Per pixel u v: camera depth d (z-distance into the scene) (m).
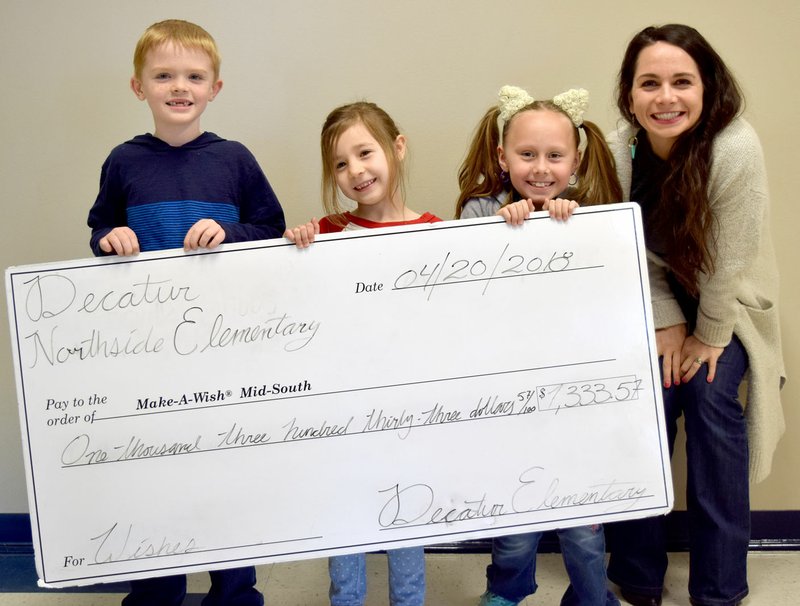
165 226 1.62
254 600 1.75
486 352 1.55
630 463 1.57
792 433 2.14
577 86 2.04
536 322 1.56
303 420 1.54
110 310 1.51
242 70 2.04
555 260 1.56
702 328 1.80
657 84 1.67
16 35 2.03
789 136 2.03
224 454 1.53
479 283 1.56
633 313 1.57
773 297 1.89
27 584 2.04
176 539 1.53
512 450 1.56
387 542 1.55
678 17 2.00
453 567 2.10
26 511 2.20
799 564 2.07
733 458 1.80
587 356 1.56
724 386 1.79
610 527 1.96
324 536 1.54
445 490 1.55
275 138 2.07
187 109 1.61
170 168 1.65
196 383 1.53
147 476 1.52
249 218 1.72
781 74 2.01
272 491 1.54
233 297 1.53
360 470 1.54
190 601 1.96
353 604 1.62
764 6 1.98
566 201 1.56
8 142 2.07
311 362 1.54
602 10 2.00
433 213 2.10
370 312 1.55
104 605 1.94
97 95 2.05
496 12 2.01
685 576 2.03
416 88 2.05
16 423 2.19
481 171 1.84
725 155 1.67
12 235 2.12
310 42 2.03
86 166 2.08
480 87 2.04
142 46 1.60
